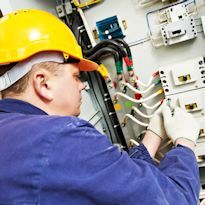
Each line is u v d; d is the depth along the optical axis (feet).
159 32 4.15
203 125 4.10
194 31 3.84
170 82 4.09
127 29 4.32
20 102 1.93
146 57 4.34
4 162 1.59
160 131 3.43
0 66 1.97
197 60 3.90
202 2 3.85
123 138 4.75
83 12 4.46
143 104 4.29
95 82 4.90
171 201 1.80
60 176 1.52
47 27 2.09
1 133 1.71
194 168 2.29
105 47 4.20
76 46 2.31
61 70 2.04
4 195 1.58
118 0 4.26
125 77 4.43
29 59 1.94
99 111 4.99
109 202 1.60
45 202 1.53
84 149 1.63
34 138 1.59
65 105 2.07
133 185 1.65
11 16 2.14
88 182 1.55
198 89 4.00
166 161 2.39
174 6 3.86
